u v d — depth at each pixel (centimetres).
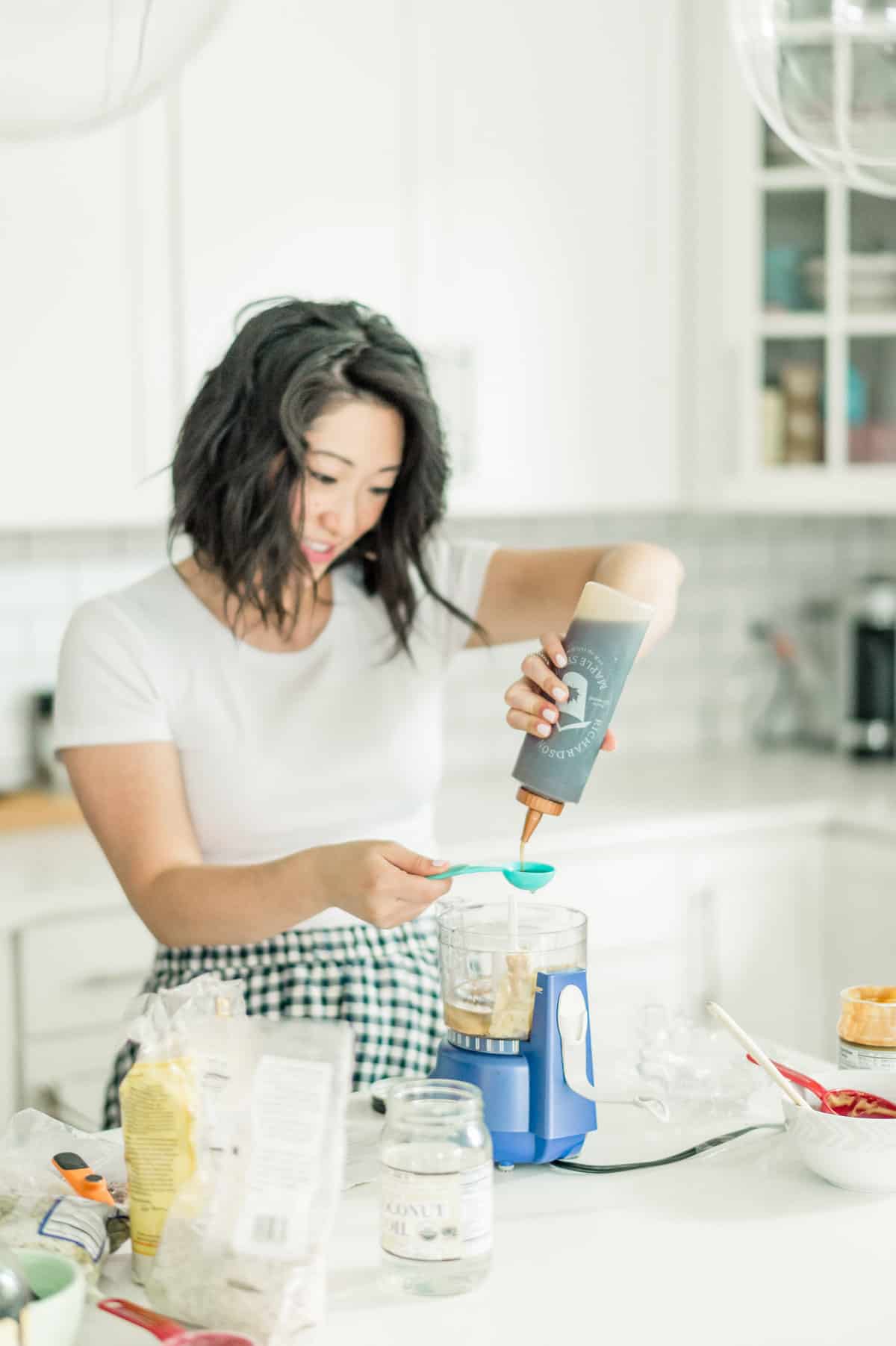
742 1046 140
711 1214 117
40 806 270
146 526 289
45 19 103
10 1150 118
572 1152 127
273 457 151
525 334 279
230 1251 97
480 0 269
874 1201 119
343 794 169
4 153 235
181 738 164
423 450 158
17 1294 88
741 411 295
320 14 254
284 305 154
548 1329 99
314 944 161
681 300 296
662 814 278
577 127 281
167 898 147
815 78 121
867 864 284
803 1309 102
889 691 330
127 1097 105
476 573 178
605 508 293
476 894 256
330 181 258
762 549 349
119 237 244
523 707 136
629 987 274
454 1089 108
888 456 297
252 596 157
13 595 279
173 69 111
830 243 291
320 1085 101
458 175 270
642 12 286
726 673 348
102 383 245
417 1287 104
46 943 227
